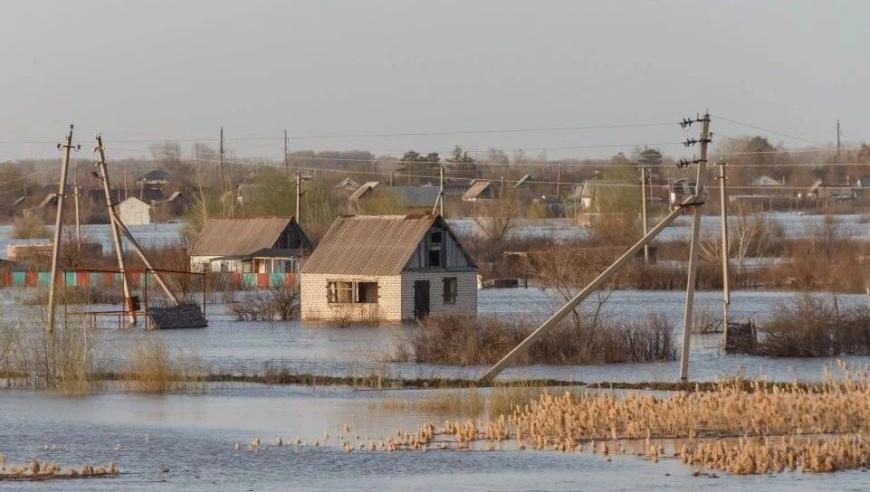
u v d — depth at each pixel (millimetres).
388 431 128375
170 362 179125
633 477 103125
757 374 173625
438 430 128125
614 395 145625
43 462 112625
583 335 193000
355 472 106625
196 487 100688
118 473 106750
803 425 125438
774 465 106438
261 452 116312
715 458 107938
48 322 183250
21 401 153625
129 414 142500
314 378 172250
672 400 131625
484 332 194625
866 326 199000
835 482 100438
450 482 102125
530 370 181250
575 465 108500
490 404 140125
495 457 112312
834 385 140375
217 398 155875
